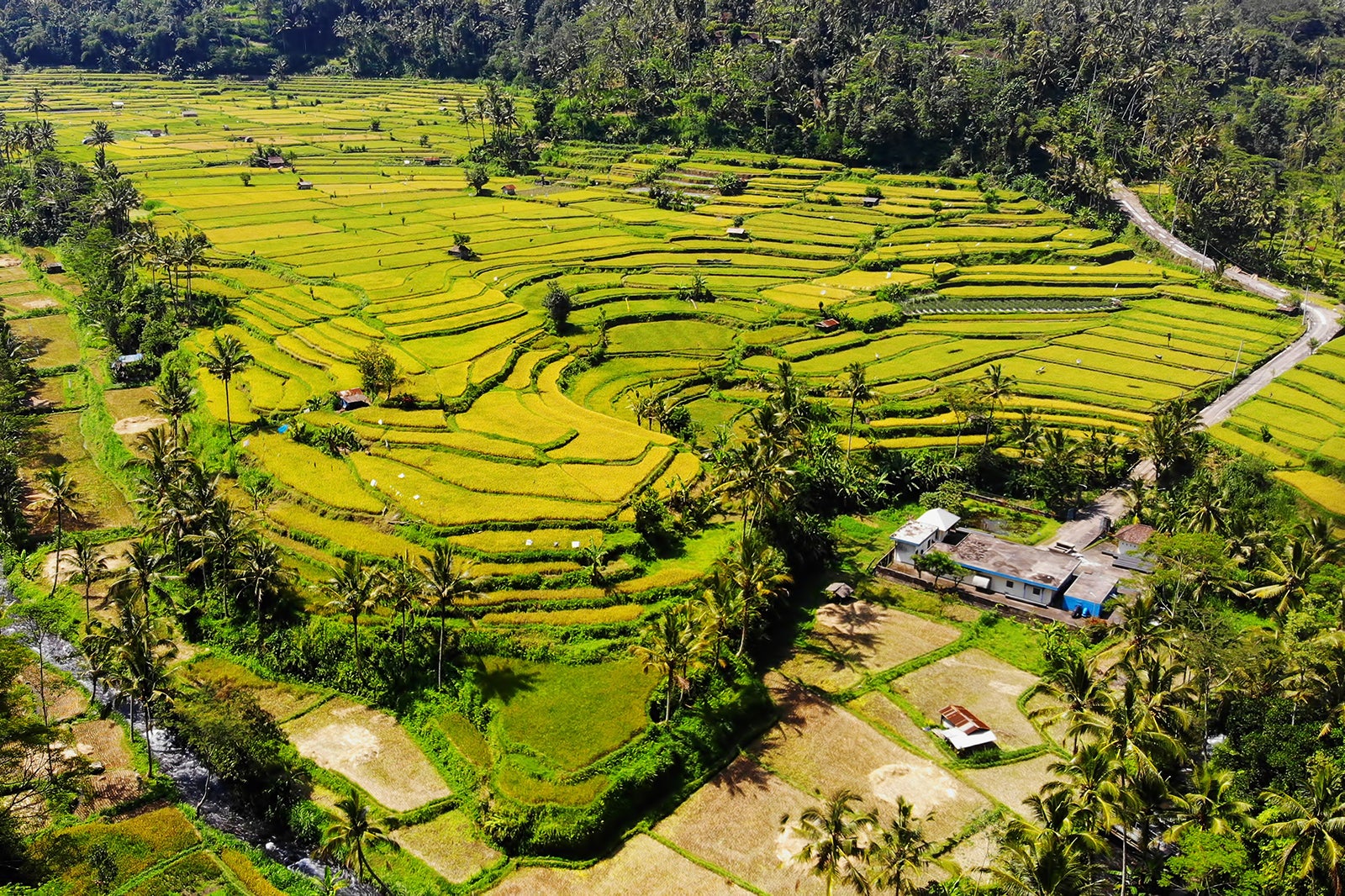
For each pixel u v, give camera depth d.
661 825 86.44
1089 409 169.62
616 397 168.38
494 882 79.88
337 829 75.31
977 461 152.50
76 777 90.25
